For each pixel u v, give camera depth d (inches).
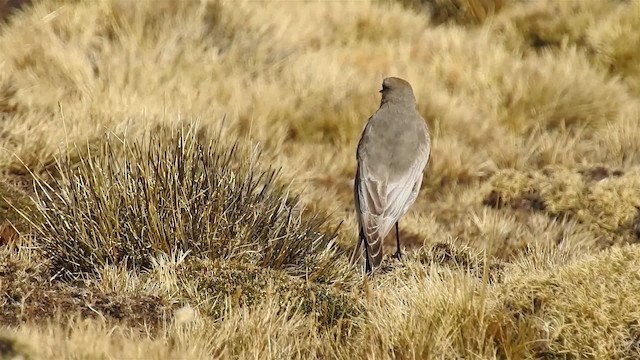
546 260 452.8
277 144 678.5
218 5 831.1
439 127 755.4
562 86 834.8
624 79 927.7
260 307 373.1
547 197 641.0
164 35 787.4
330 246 469.1
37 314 361.4
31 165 532.1
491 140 764.0
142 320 369.1
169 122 593.0
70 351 305.3
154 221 432.5
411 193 497.4
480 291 384.2
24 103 614.9
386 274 459.2
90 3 821.2
